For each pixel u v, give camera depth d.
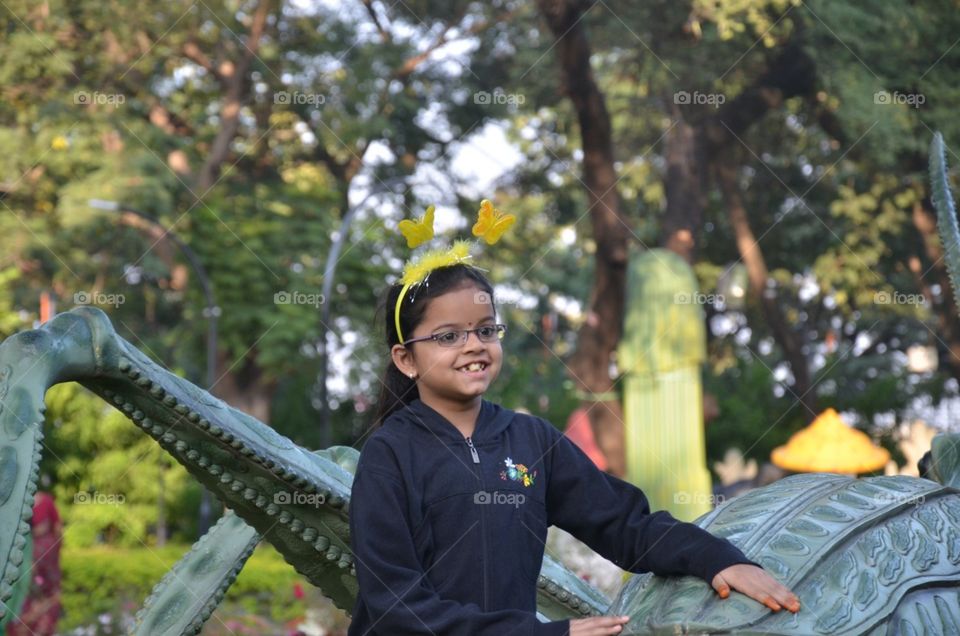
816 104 15.52
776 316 17.25
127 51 19.58
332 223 19.08
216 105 20.88
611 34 14.68
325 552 2.46
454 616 2.03
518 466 2.25
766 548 1.97
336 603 2.57
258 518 2.46
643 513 2.24
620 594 2.13
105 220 18.75
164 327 21.45
